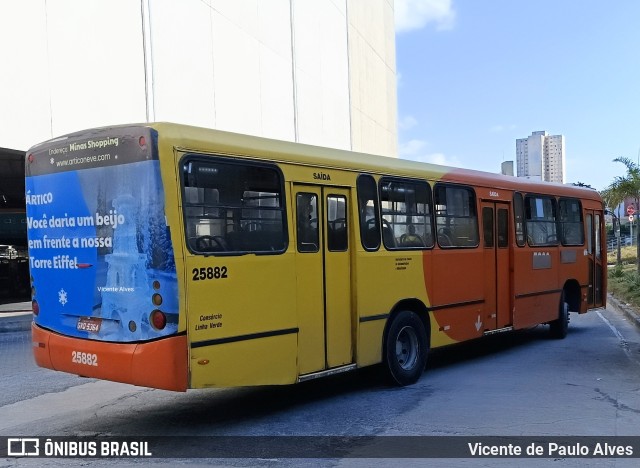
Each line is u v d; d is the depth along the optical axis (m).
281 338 6.89
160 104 19.22
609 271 32.16
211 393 8.49
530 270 11.77
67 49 16.50
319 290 7.45
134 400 8.16
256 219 6.76
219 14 22.41
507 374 9.51
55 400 8.25
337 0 35.34
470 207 10.30
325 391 8.48
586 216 14.17
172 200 5.97
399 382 8.59
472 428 6.62
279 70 27.20
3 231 25.98
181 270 5.94
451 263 9.72
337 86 34.97
